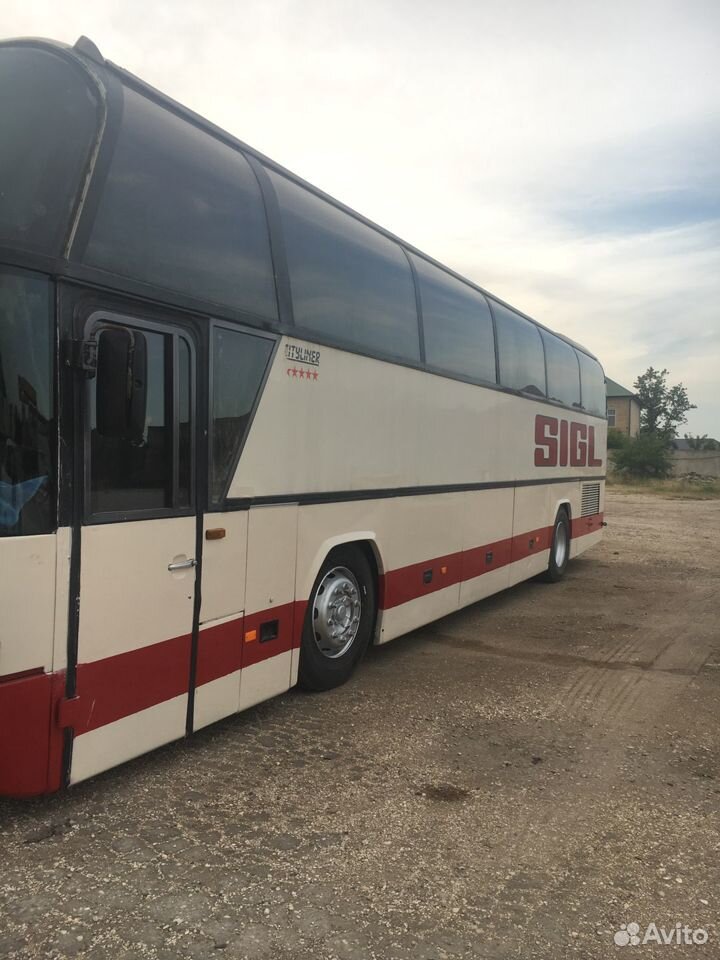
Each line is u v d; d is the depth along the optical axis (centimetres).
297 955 264
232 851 331
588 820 372
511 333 857
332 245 523
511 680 603
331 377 514
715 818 378
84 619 337
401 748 458
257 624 452
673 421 7606
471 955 267
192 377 394
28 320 309
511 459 862
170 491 382
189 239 392
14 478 307
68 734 334
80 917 281
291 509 477
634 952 271
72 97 330
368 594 588
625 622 829
